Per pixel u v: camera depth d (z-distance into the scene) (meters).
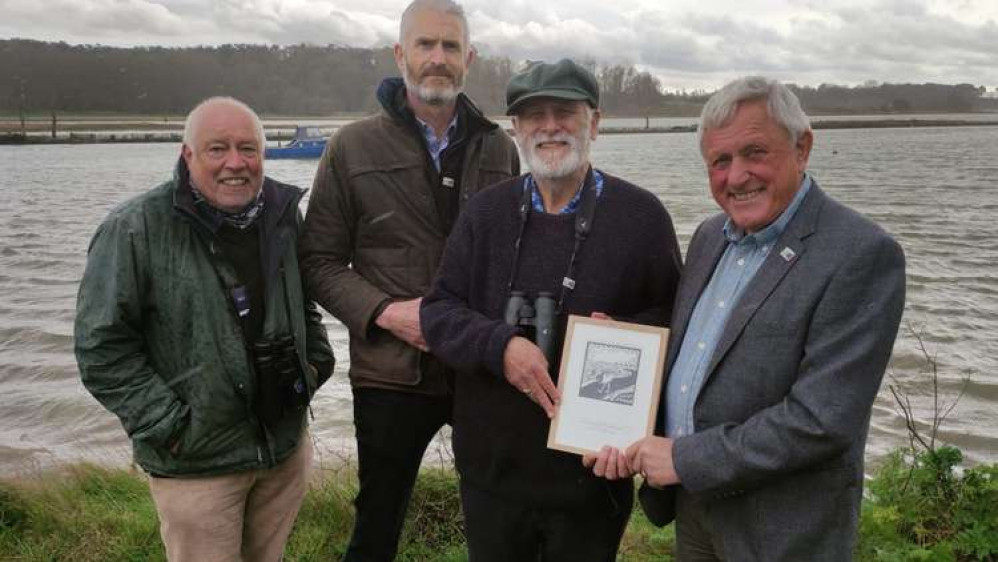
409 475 3.26
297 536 3.70
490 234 2.58
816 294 1.97
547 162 2.43
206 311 2.61
